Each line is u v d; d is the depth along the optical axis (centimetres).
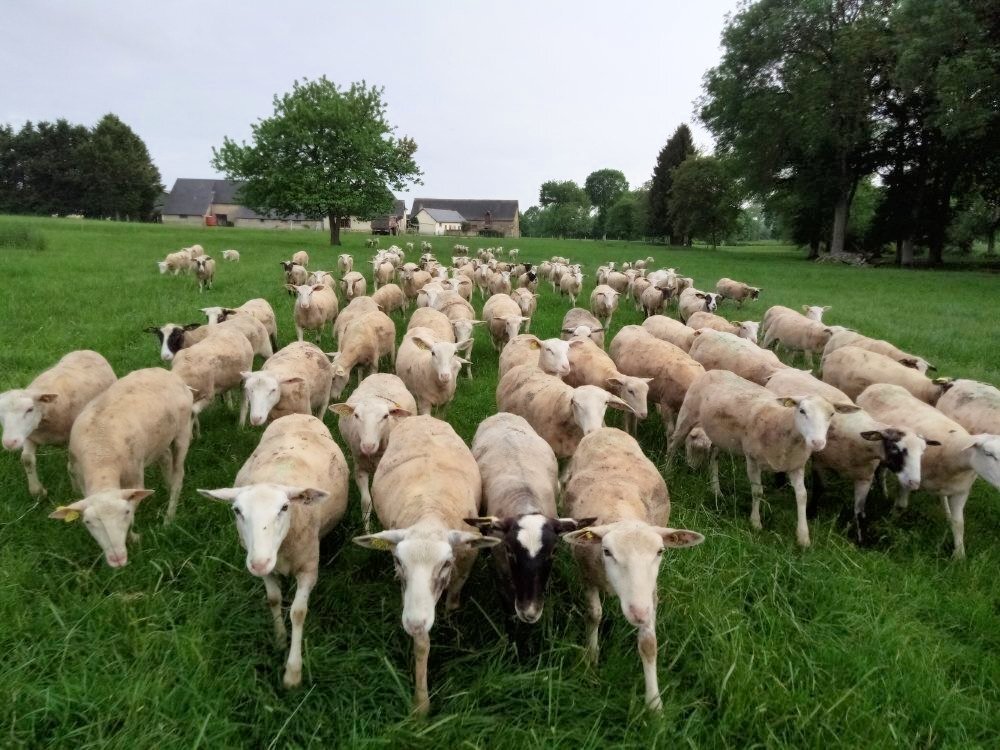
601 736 404
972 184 4691
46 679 416
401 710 421
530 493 551
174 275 2412
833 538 671
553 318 1836
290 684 437
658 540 455
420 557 433
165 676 422
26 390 689
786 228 6084
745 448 737
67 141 10544
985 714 436
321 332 1514
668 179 9088
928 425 739
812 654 476
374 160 4725
